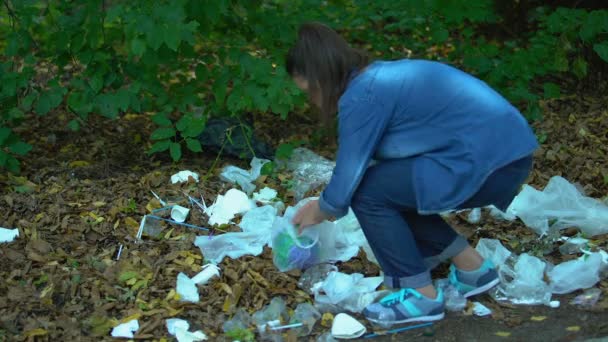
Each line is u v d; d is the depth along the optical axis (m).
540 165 4.79
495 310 3.28
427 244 3.28
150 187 4.41
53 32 4.87
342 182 2.85
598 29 5.31
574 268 3.42
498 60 5.64
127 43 4.56
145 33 4.00
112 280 3.48
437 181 2.83
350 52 2.89
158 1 4.14
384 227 3.03
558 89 5.37
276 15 5.00
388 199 2.99
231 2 4.87
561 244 3.84
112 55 4.62
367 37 6.34
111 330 3.15
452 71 2.88
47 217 4.02
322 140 5.22
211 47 5.42
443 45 6.79
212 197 4.31
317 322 3.23
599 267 3.46
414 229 3.25
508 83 5.46
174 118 5.47
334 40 2.89
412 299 3.13
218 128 4.91
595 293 3.36
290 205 4.29
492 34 6.95
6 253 3.69
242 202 4.13
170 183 4.48
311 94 2.97
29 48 4.65
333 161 4.86
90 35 4.46
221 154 4.89
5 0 4.86
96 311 3.27
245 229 3.90
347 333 3.07
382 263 3.13
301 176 4.59
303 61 2.90
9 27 5.46
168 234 3.92
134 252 3.73
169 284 3.47
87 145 5.11
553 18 5.51
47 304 3.28
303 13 5.48
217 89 4.63
